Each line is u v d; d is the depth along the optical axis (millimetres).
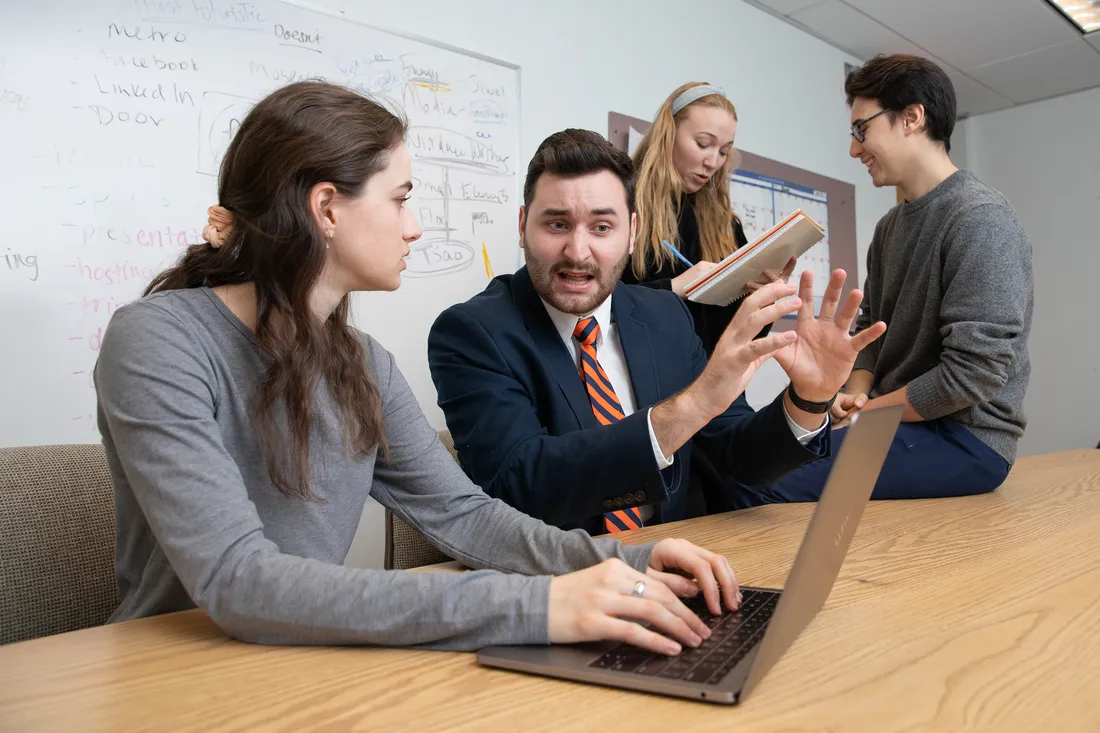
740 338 1013
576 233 1269
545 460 1122
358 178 816
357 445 904
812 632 630
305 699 515
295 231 798
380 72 2426
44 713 493
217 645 639
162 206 2047
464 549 893
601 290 1314
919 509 1275
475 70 2648
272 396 814
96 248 1948
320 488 878
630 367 1395
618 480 1071
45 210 1880
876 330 1075
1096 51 4230
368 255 838
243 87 2174
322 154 795
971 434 1521
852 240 4309
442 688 534
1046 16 3846
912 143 1843
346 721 477
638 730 454
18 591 878
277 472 821
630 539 1027
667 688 508
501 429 1211
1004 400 1563
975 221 1644
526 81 2814
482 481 1212
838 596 740
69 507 942
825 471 1517
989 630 625
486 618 608
